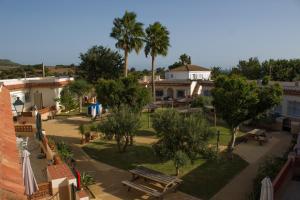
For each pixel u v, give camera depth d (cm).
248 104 1762
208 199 1377
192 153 1557
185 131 1525
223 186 1521
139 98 2558
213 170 1742
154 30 3834
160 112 1648
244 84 1755
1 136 793
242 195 1412
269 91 1798
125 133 2033
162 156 1572
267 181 1012
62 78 3825
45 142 1775
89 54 4838
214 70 7056
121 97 2558
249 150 2144
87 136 2370
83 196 1148
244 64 6378
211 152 1554
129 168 1784
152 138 2455
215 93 1844
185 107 3606
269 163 1589
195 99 3675
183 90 4728
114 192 1442
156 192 1341
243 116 1806
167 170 1739
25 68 8281
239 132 2692
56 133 2633
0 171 546
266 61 5953
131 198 1379
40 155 1752
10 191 490
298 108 2911
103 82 2681
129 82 2656
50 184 1178
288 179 1378
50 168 1286
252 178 1622
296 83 3500
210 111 3253
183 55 7338
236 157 1981
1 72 7512
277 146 2247
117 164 1855
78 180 1216
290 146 2136
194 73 5781
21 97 3397
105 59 4803
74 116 3422
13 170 590
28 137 2162
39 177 1418
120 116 2028
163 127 1573
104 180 1597
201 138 1541
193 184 1542
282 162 1581
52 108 3438
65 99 3484
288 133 2691
